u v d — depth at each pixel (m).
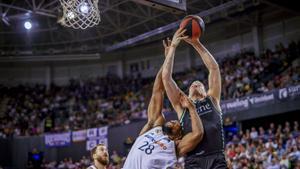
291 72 20.84
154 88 5.03
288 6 22.83
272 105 19.16
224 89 22.80
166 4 7.08
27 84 33.31
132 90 29.28
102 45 29.19
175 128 4.47
